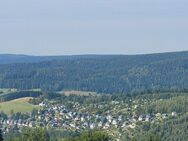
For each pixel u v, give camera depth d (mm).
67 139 138000
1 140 143500
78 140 134750
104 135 135375
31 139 137500
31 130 139375
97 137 134125
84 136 134500
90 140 133750
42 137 138000
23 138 138625
